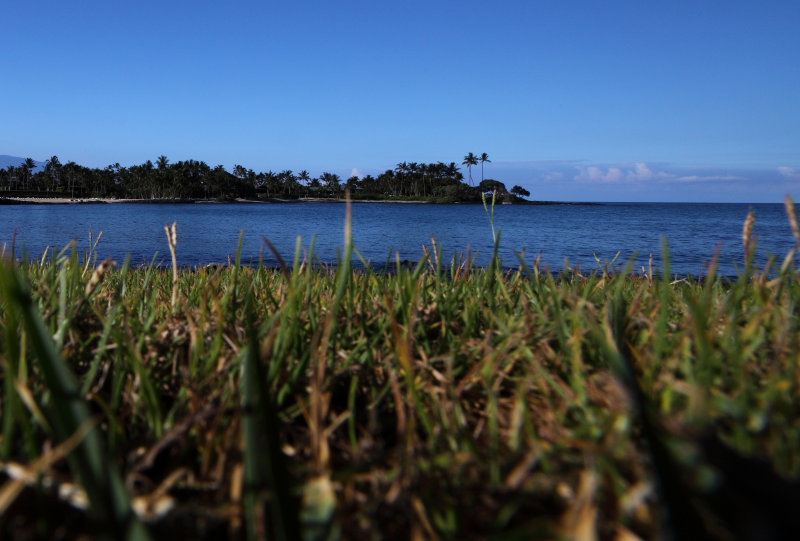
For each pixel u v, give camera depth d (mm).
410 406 1341
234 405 1283
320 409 1275
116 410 1360
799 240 1670
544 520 924
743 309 1968
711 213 106562
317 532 864
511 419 1290
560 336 1604
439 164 181250
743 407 1076
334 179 194875
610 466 942
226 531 1015
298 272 2391
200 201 182000
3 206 124438
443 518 1014
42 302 1917
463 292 2369
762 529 729
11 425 1052
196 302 2279
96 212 84438
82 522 963
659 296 2186
